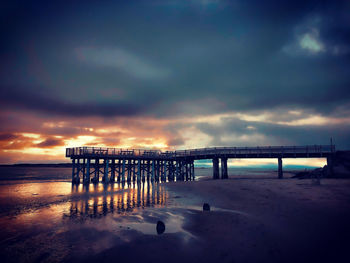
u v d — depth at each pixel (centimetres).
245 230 830
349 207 1080
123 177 2870
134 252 705
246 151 2778
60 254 718
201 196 1597
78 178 2959
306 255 625
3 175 5738
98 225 1009
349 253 628
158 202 1498
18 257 704
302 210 1042
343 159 2448
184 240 782
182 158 3300
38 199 1736
